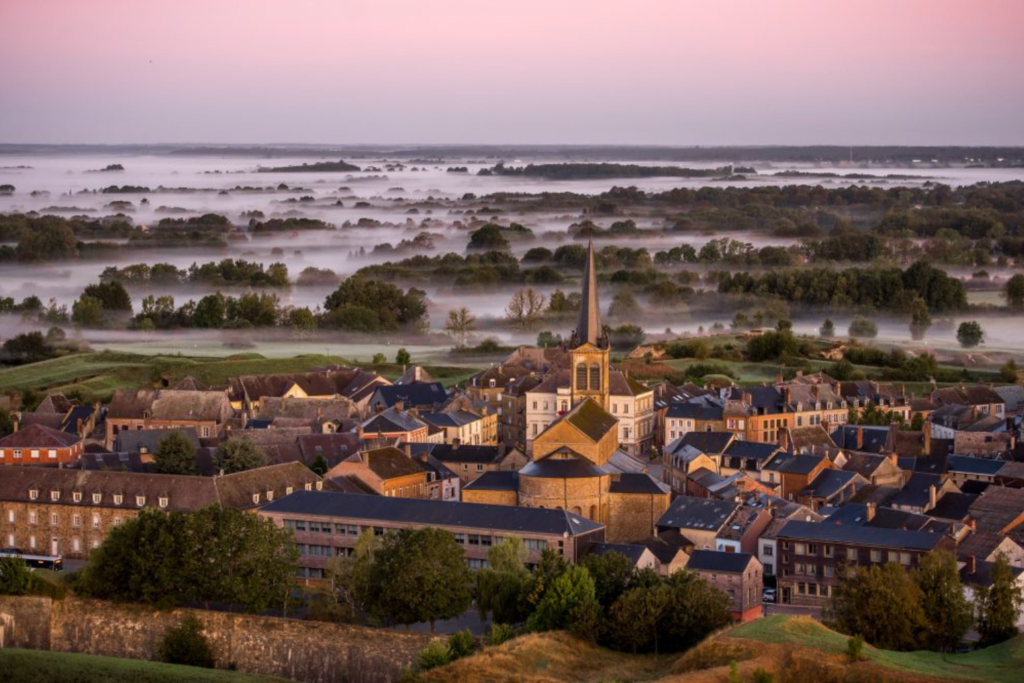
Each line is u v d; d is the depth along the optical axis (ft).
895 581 587.68
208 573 627.87
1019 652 546.26
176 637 618.85
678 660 561.02
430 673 548.72
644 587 609.83
